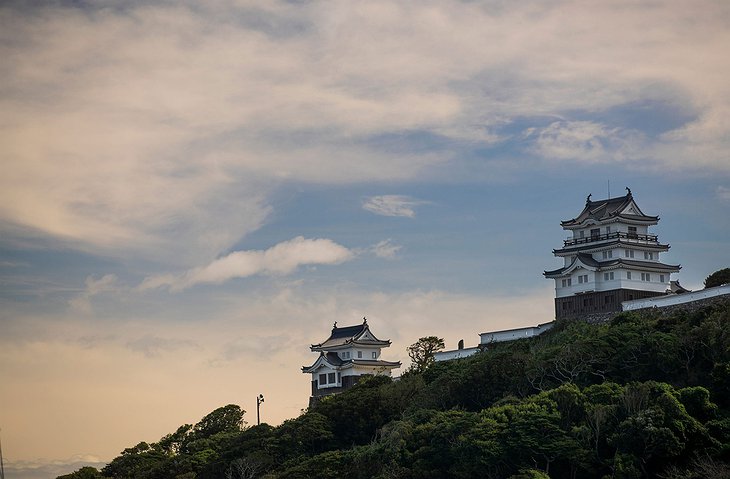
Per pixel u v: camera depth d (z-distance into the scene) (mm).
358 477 156750
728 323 151125
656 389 140750
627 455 133000
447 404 171875
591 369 159250
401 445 156625
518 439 141625
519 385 166625
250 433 189500
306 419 181625
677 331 157625
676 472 130000
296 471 161750
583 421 145250
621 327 163875
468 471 144375
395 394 182500
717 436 134625
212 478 182875
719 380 143250
